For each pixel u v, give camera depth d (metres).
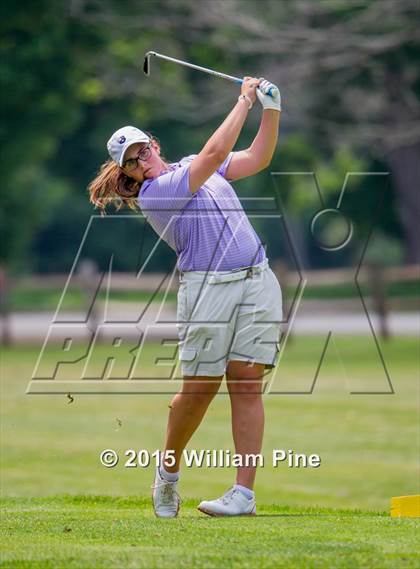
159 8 83.69
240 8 79.44
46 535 18.05
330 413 41.78
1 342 72.94
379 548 16.41
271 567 15.38
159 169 20.19
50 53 89.25
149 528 18.41
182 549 16.48
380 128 84.38
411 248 100.94
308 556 15.89
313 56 77.62
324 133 93.94
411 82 86.38
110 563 15.64
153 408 43.56
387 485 29.56
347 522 18.92
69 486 28.45
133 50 87.12
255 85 20.44
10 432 37.78
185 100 86.62
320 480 30.56
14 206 121.62
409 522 18.89
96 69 90.19
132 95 94.69
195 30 83.62
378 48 76.56
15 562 15.80
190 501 24.17
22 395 47.62
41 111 93.31
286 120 94.88
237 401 20.11
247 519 19.41
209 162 19.52
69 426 39.09
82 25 88.75
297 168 98.38
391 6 74.25
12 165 96.50
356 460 32.91
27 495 26.72
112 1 84.88
